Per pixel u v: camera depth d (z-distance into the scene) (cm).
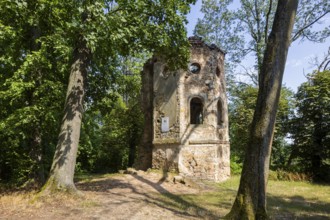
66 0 784
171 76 1486
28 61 832
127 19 843
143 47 930
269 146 609
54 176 790
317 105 1644
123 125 2067
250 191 592
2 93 858
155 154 1473
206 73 1502
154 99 1523
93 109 1252
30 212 630
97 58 1005
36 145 1031
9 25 881
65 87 1010
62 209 662
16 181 1031
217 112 1547
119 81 1359
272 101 610
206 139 1433
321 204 973
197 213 741
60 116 984
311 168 1675
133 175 1330
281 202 980
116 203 761
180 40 1002
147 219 629
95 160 2161
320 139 1655
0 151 1099
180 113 1430
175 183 1212
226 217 598
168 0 912
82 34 750
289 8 620
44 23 963
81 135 1343
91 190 960
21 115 846
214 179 1396
